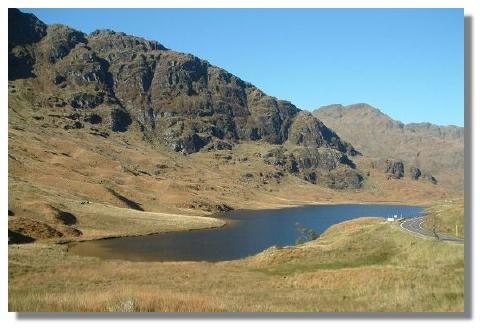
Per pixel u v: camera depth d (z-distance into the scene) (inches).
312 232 3631.9
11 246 2615.7
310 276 1642.5
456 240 1883.6
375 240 2271.2
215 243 3804.1
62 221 4104.3
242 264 2305.6
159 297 1016.2
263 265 2203.5
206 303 1003.9
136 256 3090.6
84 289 1459.2
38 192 4753.9
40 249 2581.2
